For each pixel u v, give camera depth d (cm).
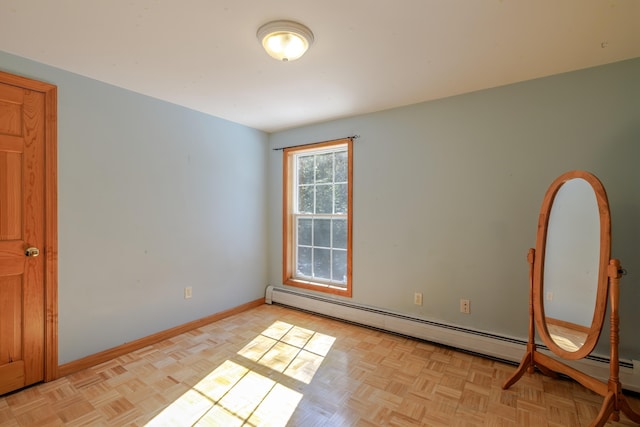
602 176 211
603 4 148
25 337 202
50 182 212
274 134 391
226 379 214
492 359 243
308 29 168
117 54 198
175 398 192
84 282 230
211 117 323
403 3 148
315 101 282
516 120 241
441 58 203
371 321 302
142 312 265
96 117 236
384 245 305
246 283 365
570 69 218
